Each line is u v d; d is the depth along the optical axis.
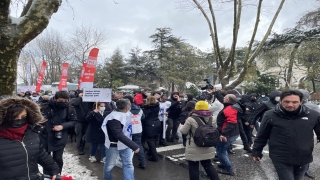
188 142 4.15
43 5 3.26
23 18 3.22
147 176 5.14
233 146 7.63
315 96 21.67
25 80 36.94
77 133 6.62
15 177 2.10
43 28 3.30
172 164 5.94
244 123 7.00
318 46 18.39
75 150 7.14
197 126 4.04
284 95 2.98
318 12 19.27
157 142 8.16
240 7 9.20
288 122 3.00
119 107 3.84
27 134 2.25
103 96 4.69
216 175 4.14
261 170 5.49
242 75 9.61
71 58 31.64
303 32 19.47
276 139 3.08
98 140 5.31
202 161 4.17
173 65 35.69
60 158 4.10
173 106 8.05
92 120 5.23
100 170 5.38
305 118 2.98
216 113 6.43
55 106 4.05
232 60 9.70
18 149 2.12
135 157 6.53
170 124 8.18
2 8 2.97
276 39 20.59
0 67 3.05
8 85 3.13
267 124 3.18
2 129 2.11
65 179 2.52
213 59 37.94
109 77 39.41
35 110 2.27
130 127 3.96
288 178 2.99
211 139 3.93
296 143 2.95
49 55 32.09
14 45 3.10
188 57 34.81
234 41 9.41
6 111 2.10
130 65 40.69
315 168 5.64
